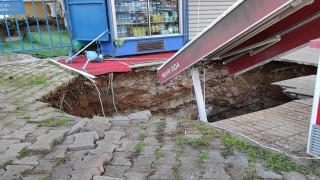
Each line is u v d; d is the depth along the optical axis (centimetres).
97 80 563
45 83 495
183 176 216
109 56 691
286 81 582
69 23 671
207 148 260
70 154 250
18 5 654
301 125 350
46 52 739
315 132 235
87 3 632
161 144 271
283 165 227
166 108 687
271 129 337
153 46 702
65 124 324
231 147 260
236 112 760
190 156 246
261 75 744
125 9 651
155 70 639
